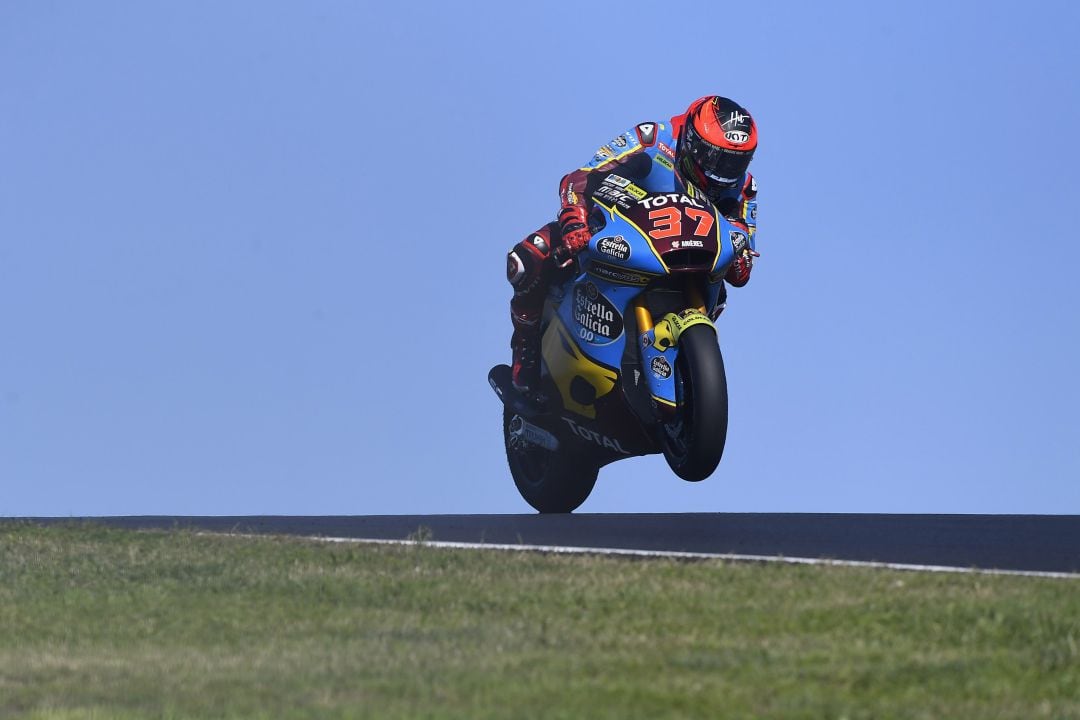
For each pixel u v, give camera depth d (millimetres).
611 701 18047
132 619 24594
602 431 41781
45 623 24453
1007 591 24203
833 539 33281
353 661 20688
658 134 39938
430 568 28219
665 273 37781
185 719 17641
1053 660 19922
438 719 17219
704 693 18359
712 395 36906
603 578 26391
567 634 22281
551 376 42469
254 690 18984
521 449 47125
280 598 26078
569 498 45875
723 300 40344
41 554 31781
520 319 43281
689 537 33906
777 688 18656
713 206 39031
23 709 18375
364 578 27359
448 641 22016
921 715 17500
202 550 31469
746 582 25625
